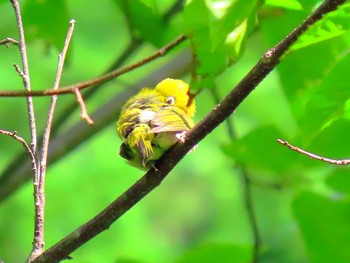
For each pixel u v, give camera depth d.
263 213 22.06
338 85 7.72
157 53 8.42
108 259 20.81
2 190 12.67
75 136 13.02
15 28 19.77
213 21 8.77
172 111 8.24
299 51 9.73
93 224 8.01
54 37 11.62
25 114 22.19
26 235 20.83
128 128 8.02
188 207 24.84
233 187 24.17
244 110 21.05
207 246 10.93
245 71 20.19
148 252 21.42
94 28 21.77
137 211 21.56
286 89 9.97
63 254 8.03
